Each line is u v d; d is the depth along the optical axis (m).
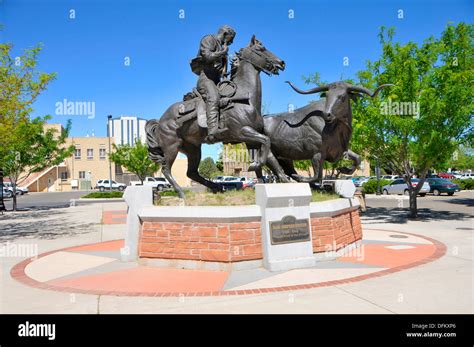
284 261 7.12
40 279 7.09
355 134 15.97
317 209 7.78
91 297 5.89
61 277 7.18
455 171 76.44
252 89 8.45
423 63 14.87
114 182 54.69
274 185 7.23
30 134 18.28
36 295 6.08
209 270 7.14
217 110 8.32
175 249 7.46
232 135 8.38
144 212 7.76
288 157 9.55
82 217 19.27
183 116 8.71
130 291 6.11
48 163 26.62
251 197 8.12
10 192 45.59
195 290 6.04
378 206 22.64
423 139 14.63
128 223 8.24
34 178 58.53
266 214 7.15
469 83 14.17
